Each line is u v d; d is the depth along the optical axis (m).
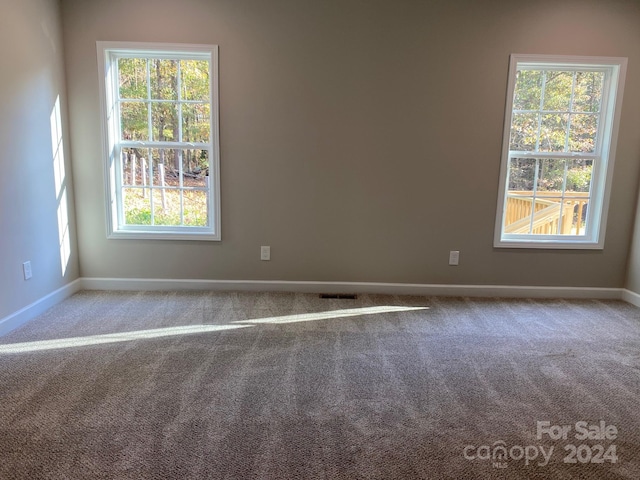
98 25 3.23
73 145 3.38
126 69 3.38
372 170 3.47
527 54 3.30
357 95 3.36
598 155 3.51
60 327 2.78
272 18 3.25
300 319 3.01
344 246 3.58
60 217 3.27
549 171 3.56
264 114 3.38
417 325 2.95
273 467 1.54
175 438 1.68
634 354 2.54
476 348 2.59
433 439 1.72
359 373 2.25
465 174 3.47
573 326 2.98
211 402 1.94
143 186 3.54
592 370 2.33
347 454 1.62
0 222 2.61
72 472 1.49
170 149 3.49
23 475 1.47
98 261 3.56
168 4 3.22
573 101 3.46
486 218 3.53
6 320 2.67
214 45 3.27
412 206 3.52
